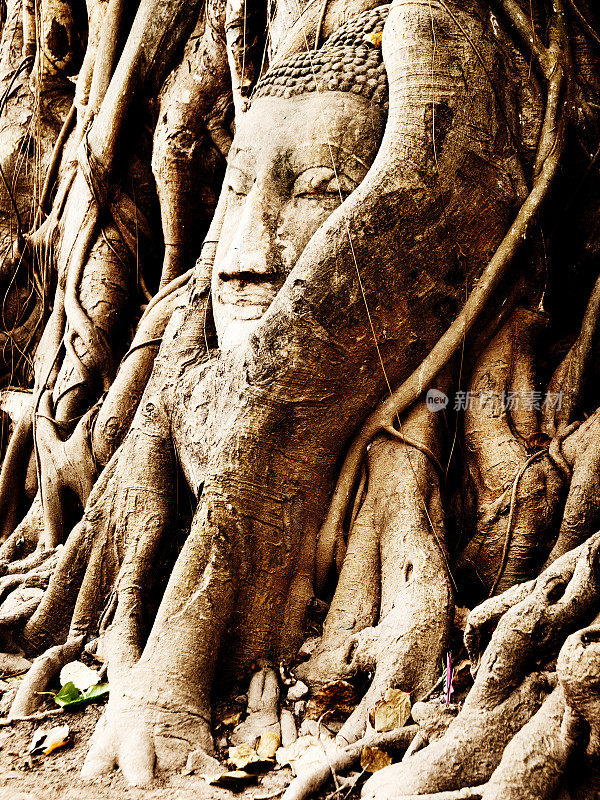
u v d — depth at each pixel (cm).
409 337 366
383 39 378
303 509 365
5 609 406
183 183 539
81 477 495
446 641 313
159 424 412
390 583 338
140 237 577
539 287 389
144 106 562
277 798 271
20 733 327
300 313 348
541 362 420
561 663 226
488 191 364
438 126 353
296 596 363
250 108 410
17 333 658
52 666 366
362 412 372
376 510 362
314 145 375
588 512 335
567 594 255
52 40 666
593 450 344
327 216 373
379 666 310
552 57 387
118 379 496
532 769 229
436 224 355
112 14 581
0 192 668
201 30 545
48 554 477
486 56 370
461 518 381
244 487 352
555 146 379
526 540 350
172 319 434
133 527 398
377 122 377
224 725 320
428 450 367
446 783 245
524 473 356
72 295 561
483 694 259
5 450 616
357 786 267
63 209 619
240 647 348
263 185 383
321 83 387
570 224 416
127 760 291
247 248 380
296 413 356
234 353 379
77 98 628
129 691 316
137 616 374
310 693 328
